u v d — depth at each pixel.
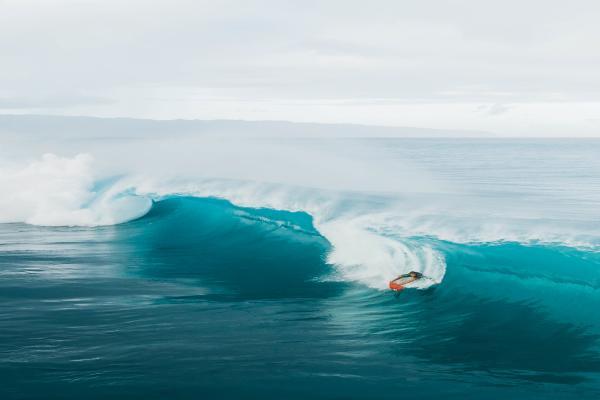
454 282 17.50
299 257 21.81
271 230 25.77
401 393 10.80
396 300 16.53
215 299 16.75
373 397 10.67
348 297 16.94
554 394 10.71
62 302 16.31
